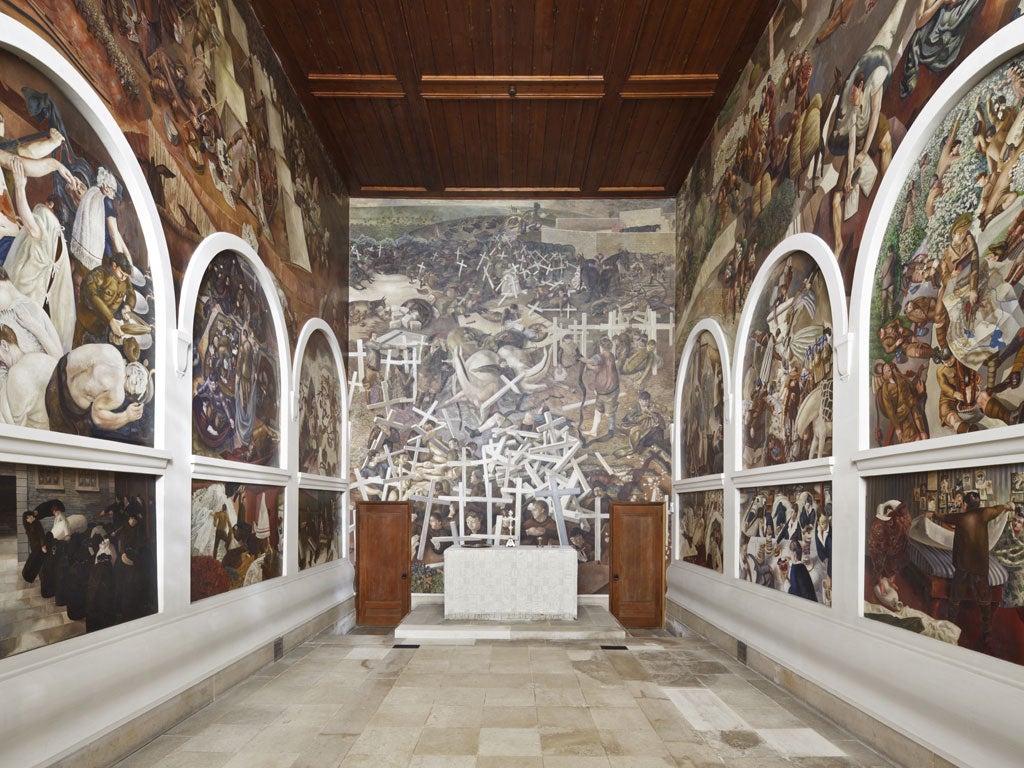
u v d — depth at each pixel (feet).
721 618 32.40
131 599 18.78
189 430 21.81
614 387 45.70
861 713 19.36
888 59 19.71
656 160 42.11
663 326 46.03
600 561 44.47
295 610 32.22
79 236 16.76
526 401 45.65
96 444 16.49
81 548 16.61
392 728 20.35
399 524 44.60
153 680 19.42
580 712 21.97
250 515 27.76
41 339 15.24
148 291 19.97
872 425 19.85
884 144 19.74
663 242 46.55
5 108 14.39
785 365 26.68
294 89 34.76
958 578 15.79
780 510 26.73
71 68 16.25
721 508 34.04
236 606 25.55
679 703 22.98
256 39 29.71
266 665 27.99
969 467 15.42
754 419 29.96
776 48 28.76
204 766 17.31
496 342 46.16
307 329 35.96
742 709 22.35
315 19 30.01
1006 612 14.19
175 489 21.01
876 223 19.51
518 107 36.70
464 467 45.16
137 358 19.27
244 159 27.96
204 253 23.31
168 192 21.44
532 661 29.12
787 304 26.66
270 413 30.30
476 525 44.75
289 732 19.93
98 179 17.70
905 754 17.20
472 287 46.57
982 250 15.17
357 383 45.68
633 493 44.83
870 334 20.02
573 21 30.27
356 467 45.03
